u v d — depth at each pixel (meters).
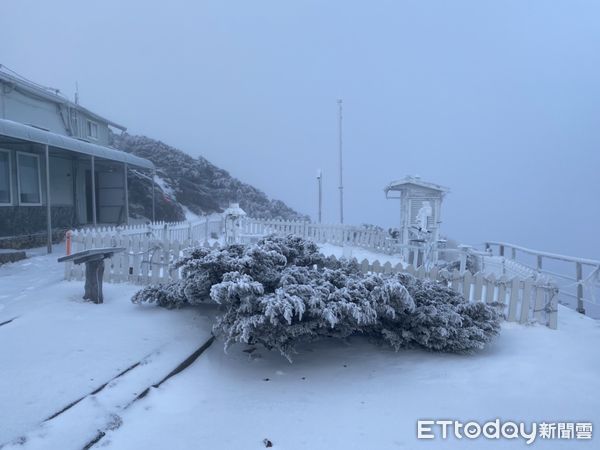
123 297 6.69
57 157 15.77
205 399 3.95
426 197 12.70
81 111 18.97
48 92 16.55
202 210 31.31
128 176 24.38
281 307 4.23
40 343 4.69
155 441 3.23
